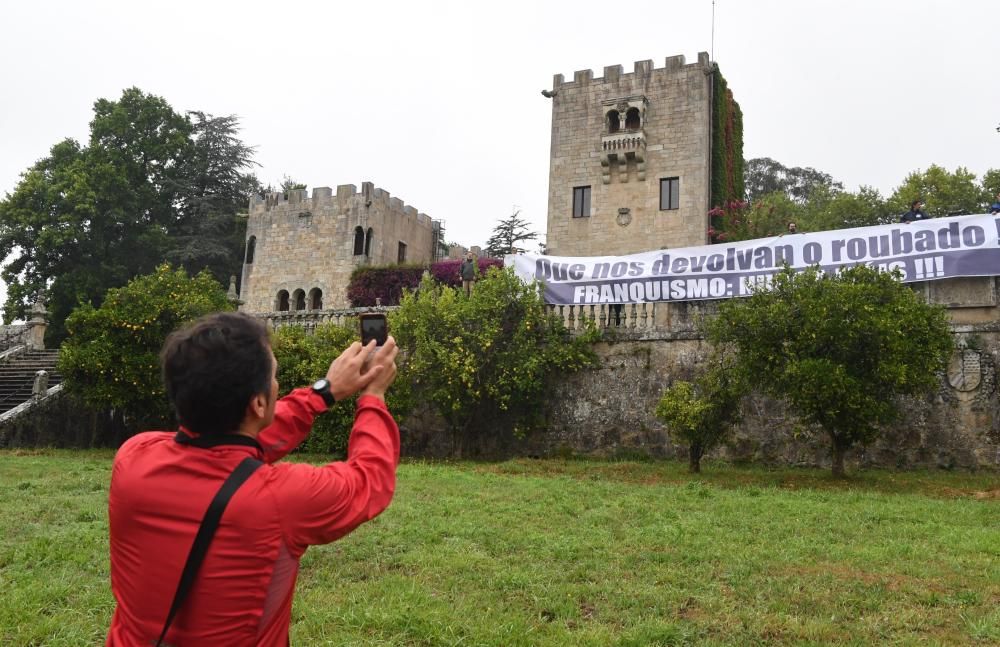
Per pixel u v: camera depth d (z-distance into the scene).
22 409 25.44
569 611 6.75
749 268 22.53
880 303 17.19
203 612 2.27
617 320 24.02
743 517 11.45
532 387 22.73
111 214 49.06
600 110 38.69
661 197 37.06
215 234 56.59
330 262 47.59
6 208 47.34
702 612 6.84
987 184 44.69
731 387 17.94
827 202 52.44
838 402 16.14
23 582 7.41
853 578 7.88
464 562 8.33
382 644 5.89
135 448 2.51
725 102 39.66
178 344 2.49
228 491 2.32
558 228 38.56
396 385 22.81
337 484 2.44
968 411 19.20
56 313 47.97
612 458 22.25
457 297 24.36
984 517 11.82
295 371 23.58
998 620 6.44
